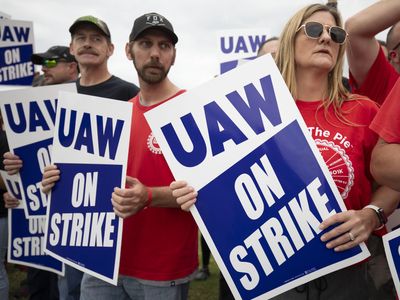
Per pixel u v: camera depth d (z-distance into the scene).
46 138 2.31
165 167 1.83
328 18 1.46
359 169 1.38
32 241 2.50
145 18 1.89
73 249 1.81
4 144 2.99
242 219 1.38
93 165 1.78
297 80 1.51
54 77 3.54
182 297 1.91
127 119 1.71
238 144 1.40
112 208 1.74
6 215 2.95
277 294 1.33
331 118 1.43
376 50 1.73
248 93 1.41
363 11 1.67
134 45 1.92
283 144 1.37
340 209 1.31
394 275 1.41
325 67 1.41
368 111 1.43
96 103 1.77
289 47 1.50
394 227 1.76
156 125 1.44
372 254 1.78
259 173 1.38
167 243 1.82
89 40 2.62
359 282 1.42
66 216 1.84
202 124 1.43
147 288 1.82
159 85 1.93
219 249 1.38
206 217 1.39
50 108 2.29
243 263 1.36
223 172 1.40
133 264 1.85
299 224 1.34
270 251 1.35
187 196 1.39
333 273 1.39
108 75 2.75
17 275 4.59
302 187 1.34
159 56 1.87
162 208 1.82
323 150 1.38
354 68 1.79
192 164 1.42
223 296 2.54
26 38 5.18
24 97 2.30
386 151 1.25
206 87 1.43
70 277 2.52
